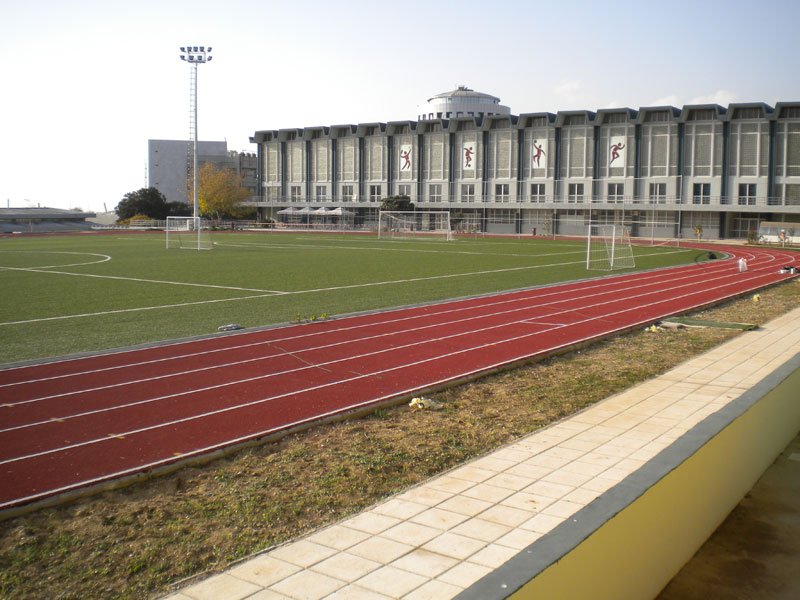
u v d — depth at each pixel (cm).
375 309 1670
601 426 749
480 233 7406
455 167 7669
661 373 1017
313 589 415
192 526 524
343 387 912
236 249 4425
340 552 462
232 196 9200
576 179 6962
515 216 7356
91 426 748
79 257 3628
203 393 878
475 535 481
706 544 538
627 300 1839
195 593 421
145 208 9512
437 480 595
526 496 551
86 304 1778
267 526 522
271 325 1391
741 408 613
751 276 2595
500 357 1105
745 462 623
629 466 618
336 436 735
